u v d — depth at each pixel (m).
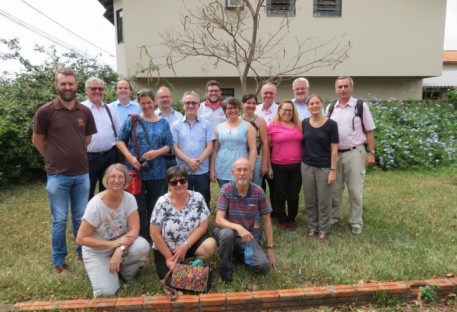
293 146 4.61
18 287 3.36
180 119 4.56
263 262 3.52
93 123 3.89
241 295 3.13
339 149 4.66
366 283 3.33
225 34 11.95
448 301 3.20
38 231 4.88
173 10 12.17
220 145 4.46
